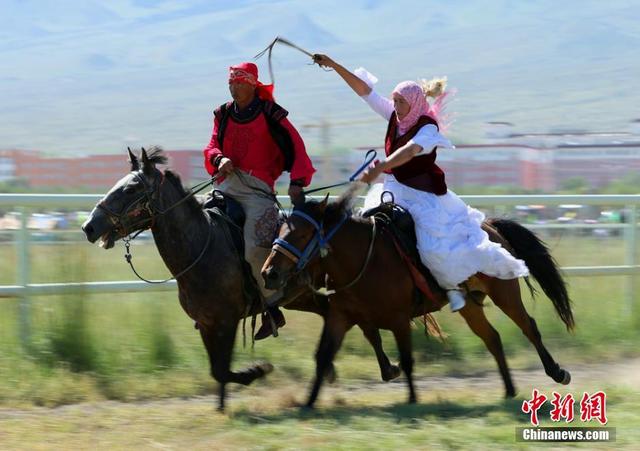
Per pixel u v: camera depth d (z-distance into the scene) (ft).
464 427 30.50
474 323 37.14
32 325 40.34
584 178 162.81
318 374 34.35
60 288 40.19
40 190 160.15
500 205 46.65
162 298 44.60
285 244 32.19
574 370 43.34
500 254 35.22
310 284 34.60
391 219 35.04
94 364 39.45
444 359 44.09
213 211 35.19
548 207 50.88
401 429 30.37
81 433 31.63
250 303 35.19
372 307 34.37
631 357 45.88
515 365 44.04
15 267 40.55
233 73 35.01
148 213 33.14
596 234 50.72
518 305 37.24
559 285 38.37
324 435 29.32
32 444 30.01
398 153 33.94
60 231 41.22
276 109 35.37
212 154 35.86
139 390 38.14
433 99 36.35
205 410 35.19
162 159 34.12
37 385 37.37
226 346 34.58
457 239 35.09
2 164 182.60
